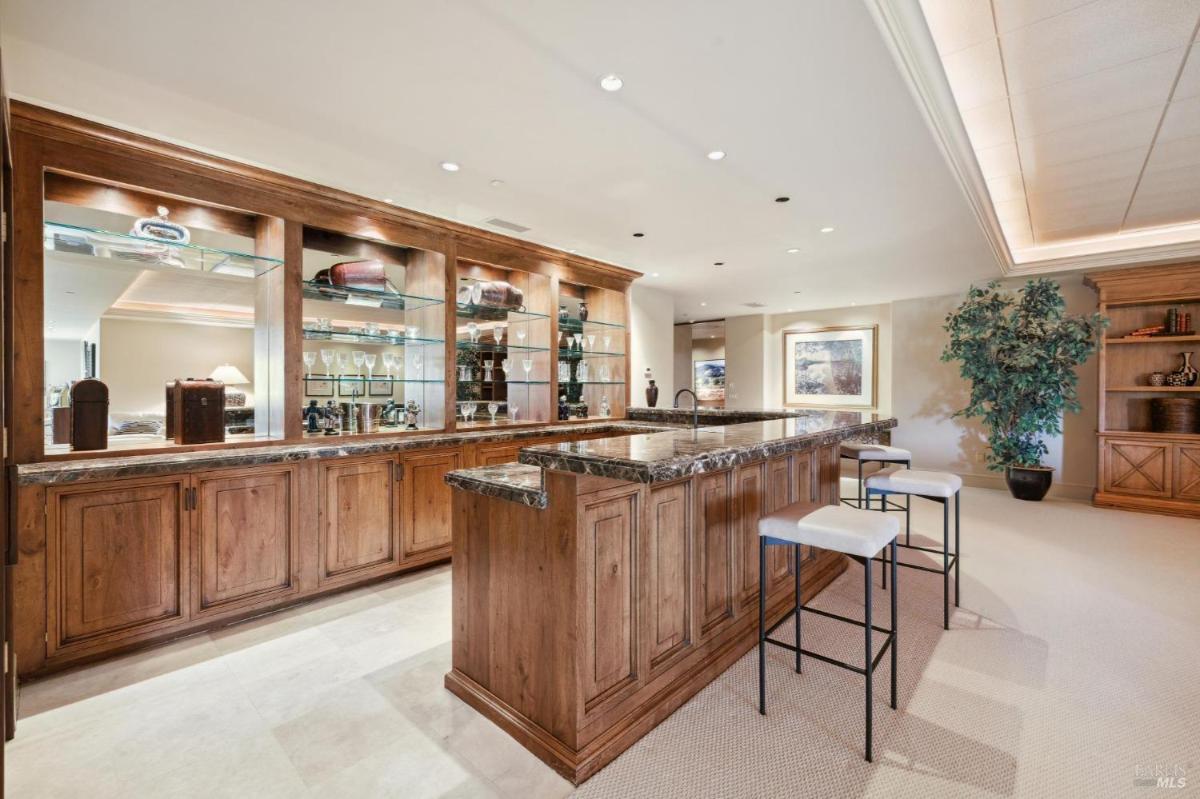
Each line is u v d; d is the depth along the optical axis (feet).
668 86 7.13
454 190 10.69
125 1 5.47
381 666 7.71
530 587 6.03
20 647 7.18
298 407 10.11
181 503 8.41
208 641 8.42
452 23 5.88
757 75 6.86
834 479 11.82
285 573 9.48
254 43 6.21
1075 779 5.48
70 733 6.25
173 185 8.66
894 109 7.65
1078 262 17.13
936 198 11.02
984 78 8.25
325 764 5.75
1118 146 10.37
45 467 7.41
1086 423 18.89
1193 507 15.98
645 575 6.42
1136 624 9.01
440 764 5.76
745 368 28.66
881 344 24.99
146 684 7.25
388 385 12.23
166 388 9.38
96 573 7.72
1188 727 6.31
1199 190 12.55
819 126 8.13
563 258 15.21
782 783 5.46
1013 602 9.93
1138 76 8.10
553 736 5.79
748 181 10.19
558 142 8.68
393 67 6.70
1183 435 16.30
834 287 20.51
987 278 18.88
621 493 6.09
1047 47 7.53
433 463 11.56
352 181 10.27
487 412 14.43
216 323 9.91
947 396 21.94
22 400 7.45
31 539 7.26
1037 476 18.10
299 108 7.66
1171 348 17.22
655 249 15.08
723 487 7.88
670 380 21.95
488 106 7.61
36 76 6.80
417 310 12.76
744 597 8.30
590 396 17.48
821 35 6.10
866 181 10.18
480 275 14.51
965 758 5.80
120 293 8.96
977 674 7.48
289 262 9.93
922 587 10.69
